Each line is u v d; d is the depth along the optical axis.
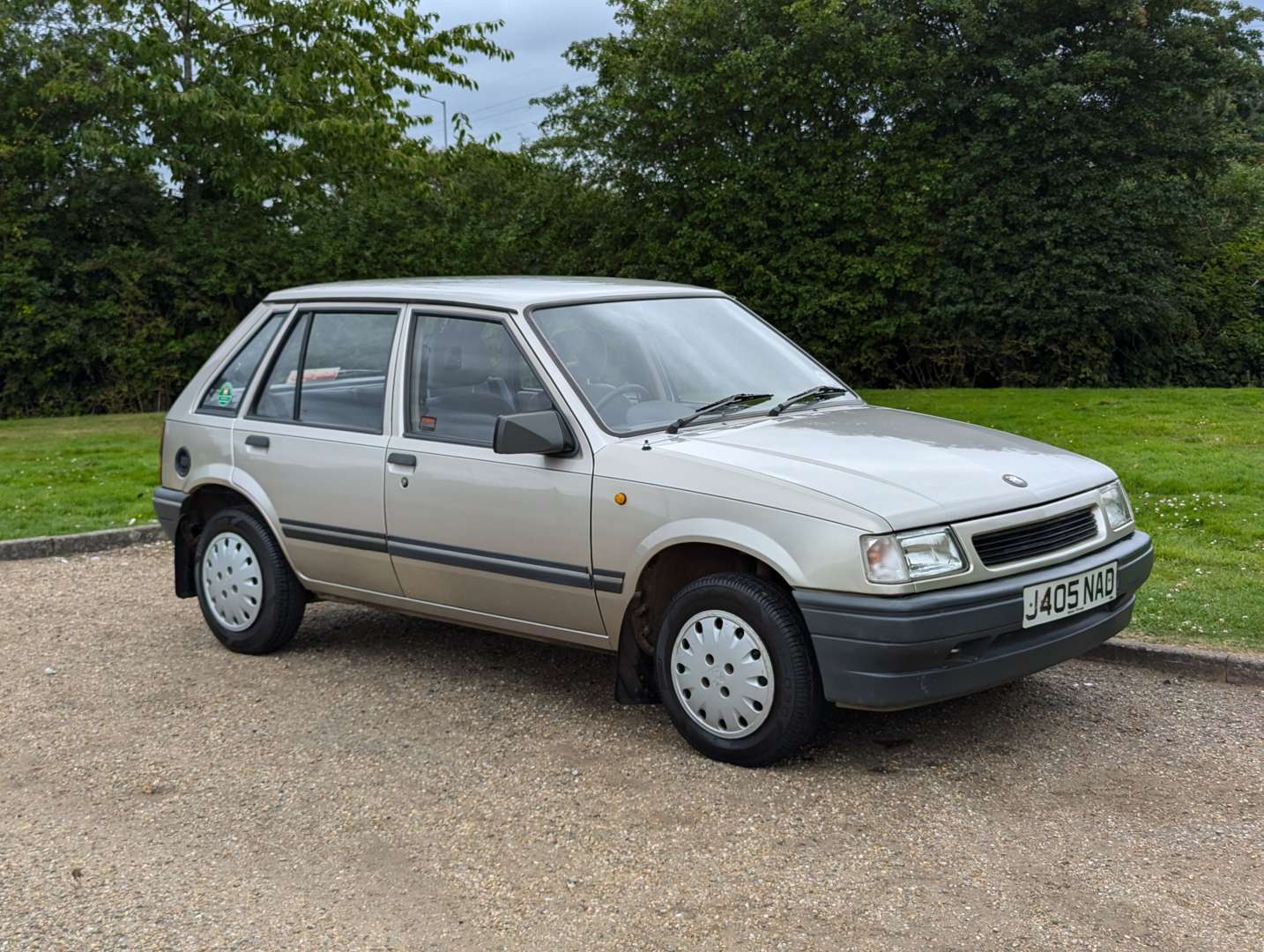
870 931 3.38
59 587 7.92
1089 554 4.70
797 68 23.81
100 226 23.38
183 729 5.20
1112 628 4.84
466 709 5.35
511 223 26.48
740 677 4.49
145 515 10.05
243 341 6.34
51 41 22.45
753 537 4.37
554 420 4.75
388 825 4.19
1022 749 4.71
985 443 5.04
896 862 3.79
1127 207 23.03
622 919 3.50
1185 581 6.92
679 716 4.71
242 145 22.75
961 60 23.58
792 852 3.88
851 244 24.33
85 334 22.83
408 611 5.66
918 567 4.18
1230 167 24.41
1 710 5.52
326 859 3.94
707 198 24.03
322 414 5.84
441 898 3.66
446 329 5.43
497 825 4.16
